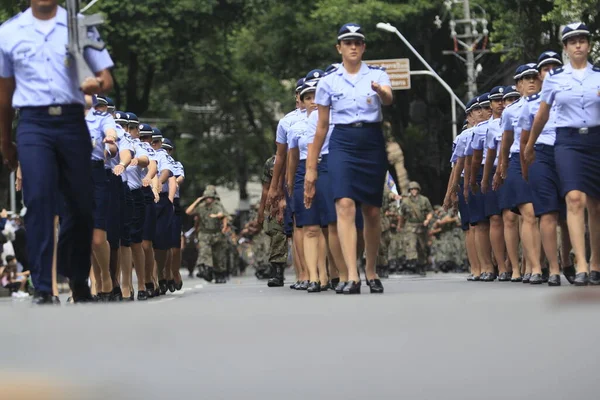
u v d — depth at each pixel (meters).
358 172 19.67
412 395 6.90
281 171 27.17
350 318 10.11
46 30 15.16
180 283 32.66
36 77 15.05
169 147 31.73
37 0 15.14
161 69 78.06
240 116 100.94
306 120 25.80
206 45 76.56
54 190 15.01
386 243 42.28
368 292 21.17
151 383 7.25
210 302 12.31
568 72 21.53
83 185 15.43
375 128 19.75
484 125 30.14
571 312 9.88
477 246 32.19
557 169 21.70
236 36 80.88
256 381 7.31
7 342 8.77
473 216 31.91
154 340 8.85
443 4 68.38
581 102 21.39
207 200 45.06
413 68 74.31
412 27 72.12
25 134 15.01
